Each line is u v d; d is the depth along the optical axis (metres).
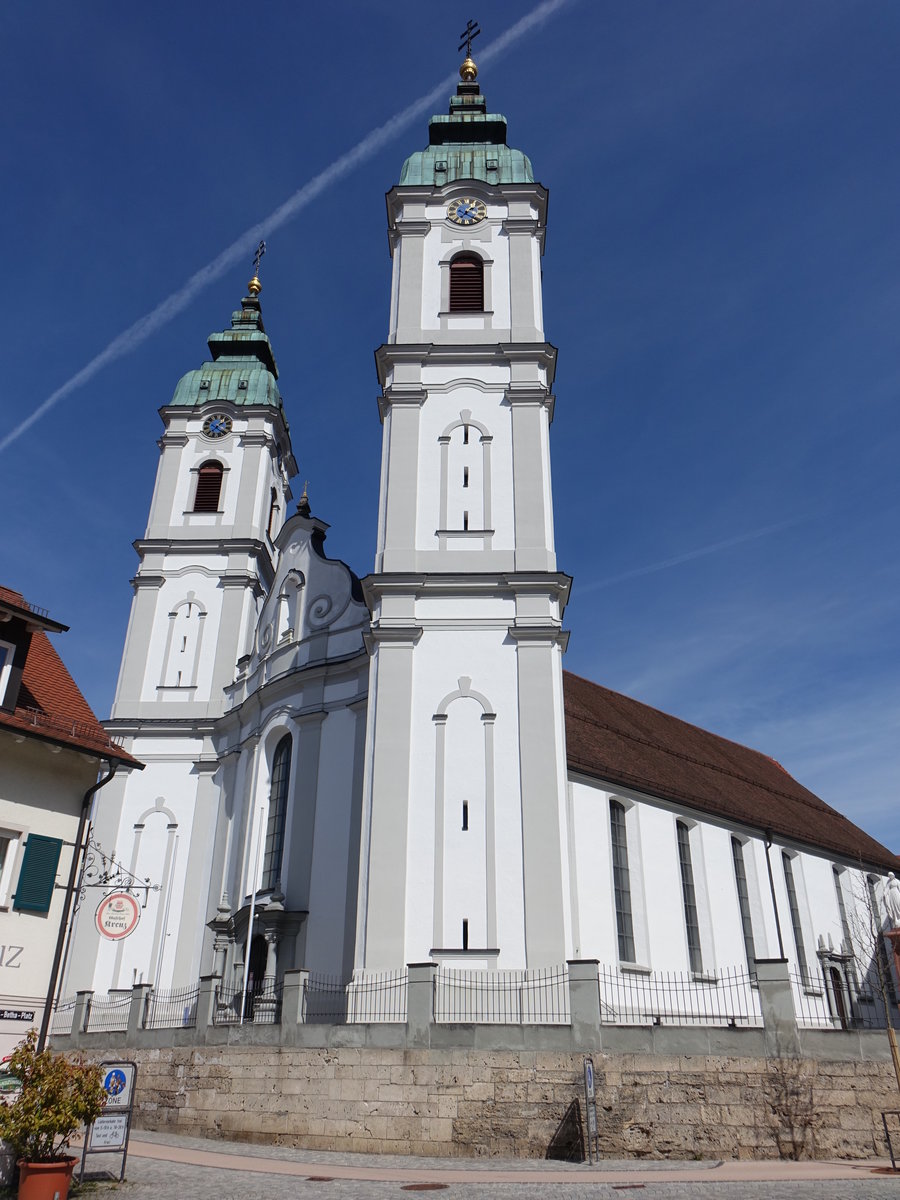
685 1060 20.16
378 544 32.12
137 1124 24.39
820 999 40.44
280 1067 22.08
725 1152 19.47
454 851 27.09
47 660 27.22
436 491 32.41
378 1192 15.12
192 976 37.62
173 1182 16.31
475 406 33.84
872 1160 19.31
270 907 31.67
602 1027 20.55
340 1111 21.05
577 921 30.95
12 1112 14.77
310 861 32.75
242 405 49.56
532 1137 19.84
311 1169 17.92
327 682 35.53
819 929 43.03
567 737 35.38
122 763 25.34
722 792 42.56
